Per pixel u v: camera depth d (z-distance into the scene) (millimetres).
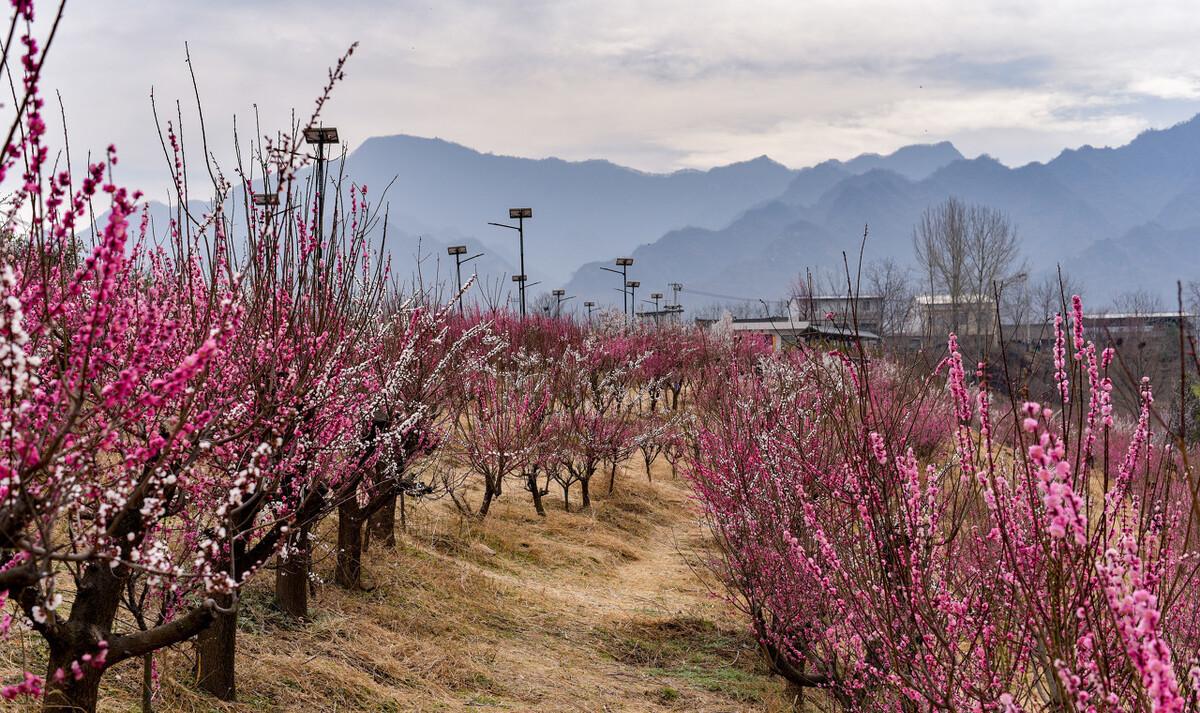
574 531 15023
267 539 5617
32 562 2744
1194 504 2562
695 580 13055
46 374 3156
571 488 18344
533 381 16625
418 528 12609
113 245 2459
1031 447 2361
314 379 5156
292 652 7379
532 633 9922
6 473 2430
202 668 6191
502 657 8914
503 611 10336
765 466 7379
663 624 10781
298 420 4898
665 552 15094
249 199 4816
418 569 10625
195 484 4363
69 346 3033
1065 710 2895
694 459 11250
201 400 4246
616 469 20344
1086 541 2428
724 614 11297
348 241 5801
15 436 2631
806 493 6777
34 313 3311
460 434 14570
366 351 6852
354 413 6320
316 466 5750
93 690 3779
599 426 17188
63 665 3688
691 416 16641
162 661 6168
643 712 8172
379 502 9242
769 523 7641
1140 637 2365
